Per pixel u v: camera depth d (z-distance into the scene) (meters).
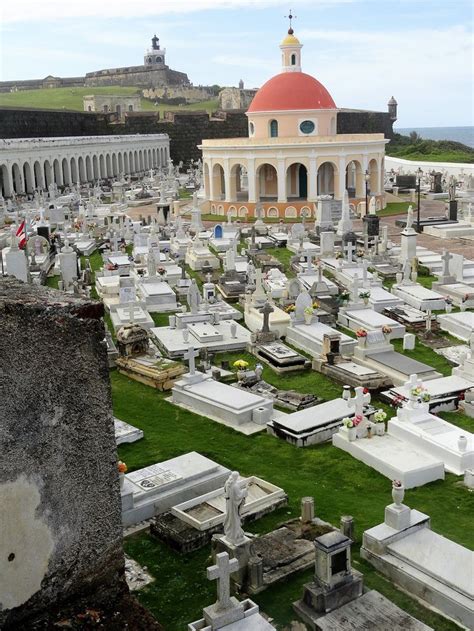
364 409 18.17
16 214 60.09
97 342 6.30
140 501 13.85
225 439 17.53
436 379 20.53
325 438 17.33
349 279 33.81
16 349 5.73
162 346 24.95
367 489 14.91
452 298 30.53
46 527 6.14
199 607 10.97
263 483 14.50
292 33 67.12
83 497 6.41
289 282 30.19
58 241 45.78
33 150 80.38
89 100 137.12
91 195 79.75
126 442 17.22
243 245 46.94
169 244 44.75
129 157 109.69
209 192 69.69
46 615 6.28
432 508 14.08
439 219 53.72
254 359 23.95
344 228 47.56
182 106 159.12
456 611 10.58
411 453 15.93
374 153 65.19
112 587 6.82
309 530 12.53
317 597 10.45
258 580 11.16
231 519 11.30
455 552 11.59
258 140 62.34
